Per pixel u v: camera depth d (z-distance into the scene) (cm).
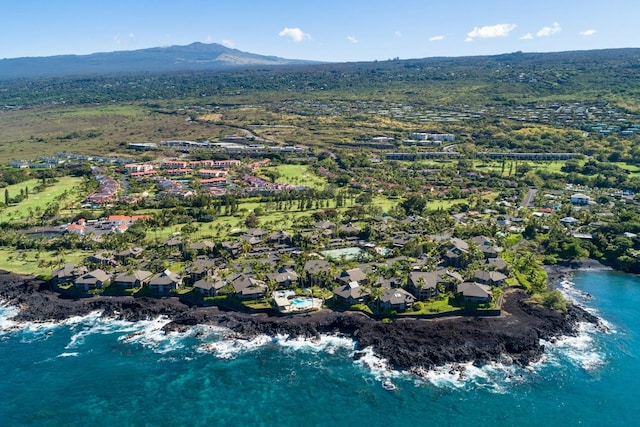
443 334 16450
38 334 17475
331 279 19600
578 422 12975
